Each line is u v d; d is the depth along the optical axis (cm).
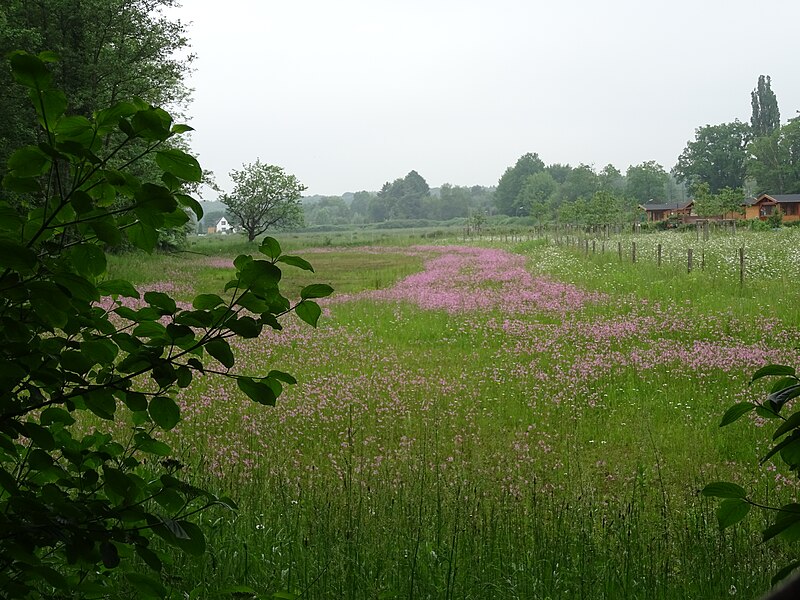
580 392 1112
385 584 456
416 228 14025
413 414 1006
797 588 64
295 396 1076
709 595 462
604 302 1891
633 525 573
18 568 230
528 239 5100
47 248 245
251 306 253
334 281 3028
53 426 290
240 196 6656
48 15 2950
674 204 9694
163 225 260
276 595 302
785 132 10562
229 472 691
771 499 656
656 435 912
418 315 1880
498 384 1170
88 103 2952
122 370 253
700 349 1338
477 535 530
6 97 2719
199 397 1048
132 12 3133
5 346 239
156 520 244
